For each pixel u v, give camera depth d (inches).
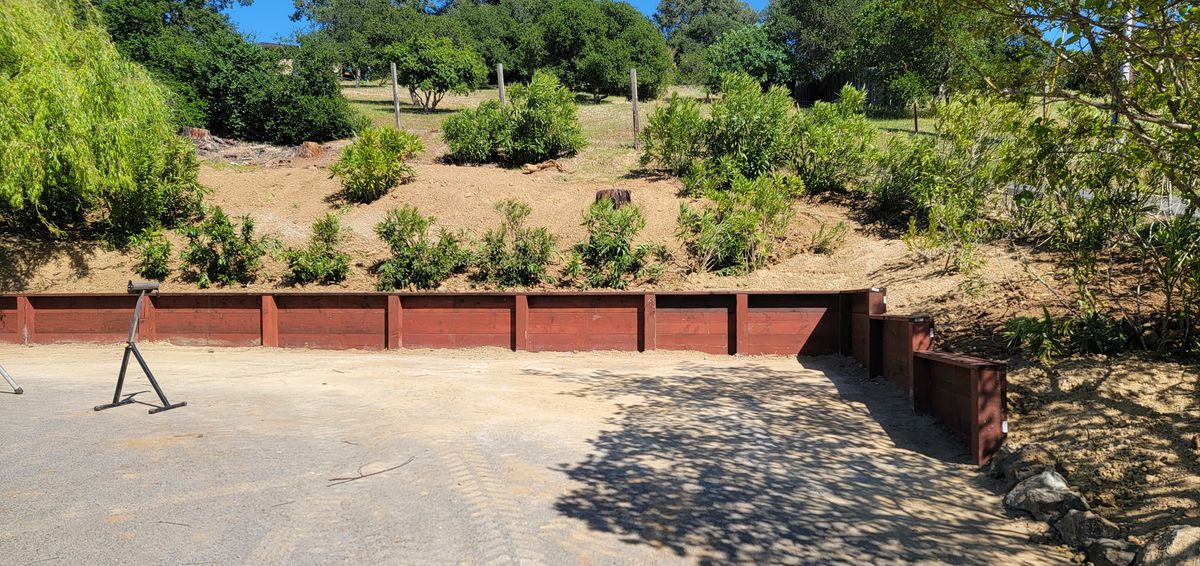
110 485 201.2
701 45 2812.5
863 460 231.1
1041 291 359.3
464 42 1774.1
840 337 417.1
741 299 429.4
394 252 532.1
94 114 553.3
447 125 746.2
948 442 247.9
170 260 571.2
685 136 636.7
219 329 488.4
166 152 618.8
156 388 294.7
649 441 247.6
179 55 967.6
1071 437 214.8
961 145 465.1
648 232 543.8
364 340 468.4
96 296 502.0
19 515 179.5
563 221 572.7
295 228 593.6
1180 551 148.4
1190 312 271.4
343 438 248.7
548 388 334.0
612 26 1651.1
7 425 268.2
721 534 173.0
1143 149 229.9
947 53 1019.9
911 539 172.7
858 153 585.3
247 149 850.8
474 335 458.9
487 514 180.9
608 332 447.8
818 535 173.5
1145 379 241.4
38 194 533.3
